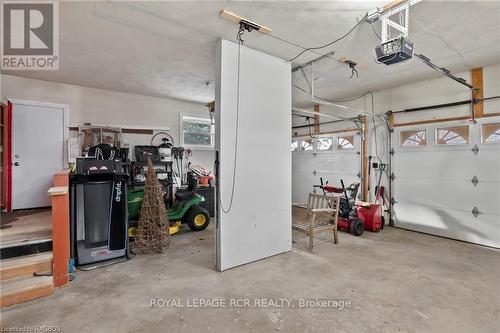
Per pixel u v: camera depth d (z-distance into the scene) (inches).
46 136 180.5
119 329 76.8
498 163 150.3
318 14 100.2
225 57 118.5
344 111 233.8
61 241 104.5
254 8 96.3
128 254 133.1
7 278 98.1
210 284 105.1
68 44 125.5
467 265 124.9
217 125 119.2
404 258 134.2
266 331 76.0
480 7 95.5
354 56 140.9
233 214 122.1
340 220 184.7
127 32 114.4
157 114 225.9
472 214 160.1
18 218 148.3
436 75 171.2
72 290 100.3
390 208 202.2
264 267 122.6
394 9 91.7
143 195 157.2
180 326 78.3
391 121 200.5
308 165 266.4
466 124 162.7
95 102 197.9
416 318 82.0
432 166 178.4
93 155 166.7
